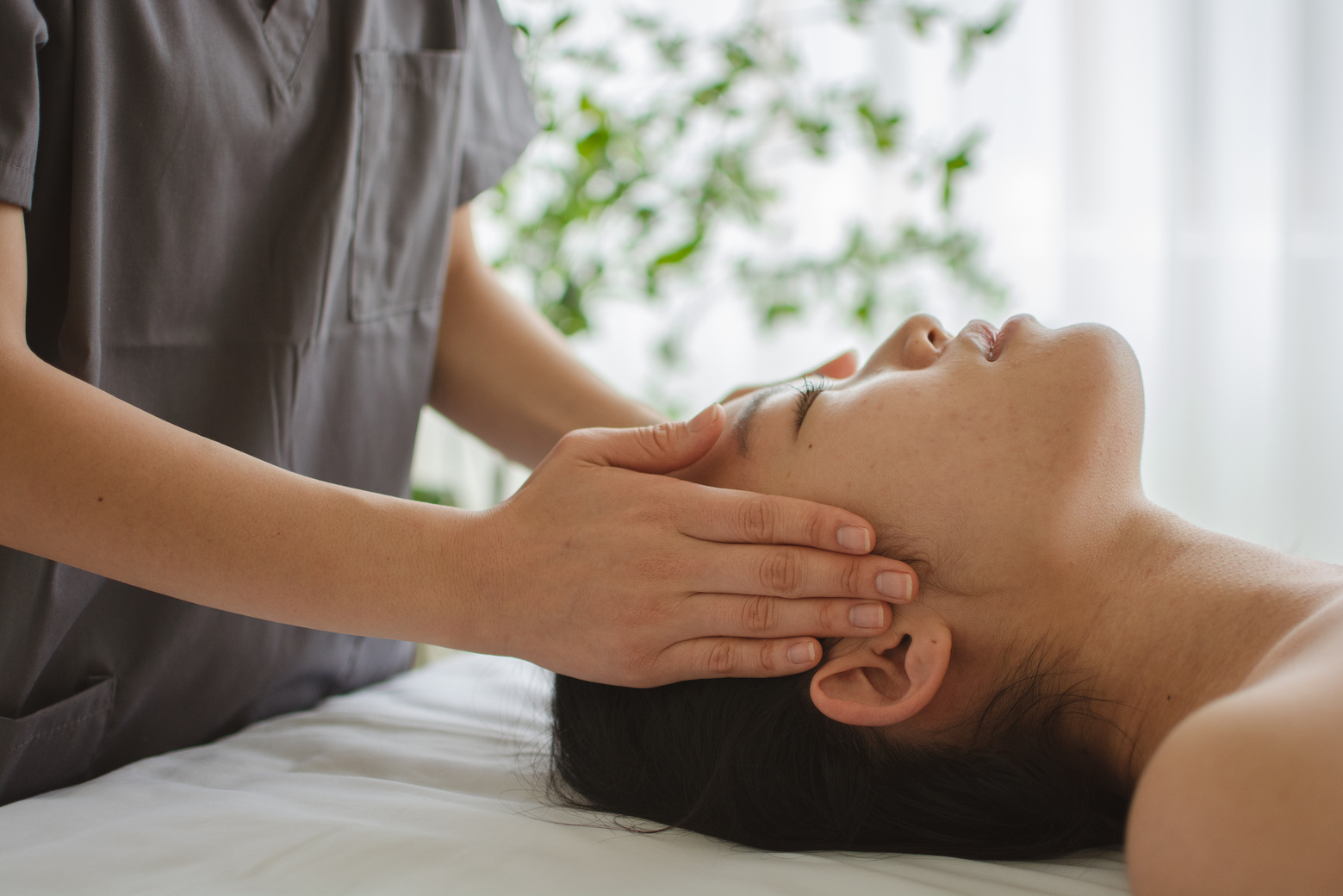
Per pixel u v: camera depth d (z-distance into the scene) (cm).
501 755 89
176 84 81
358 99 94
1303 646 54
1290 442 212
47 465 65
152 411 86
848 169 238
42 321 79
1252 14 209
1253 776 45
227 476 69
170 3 81
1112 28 218
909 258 204
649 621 70
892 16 227
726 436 81
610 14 241
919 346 80
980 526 69
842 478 73
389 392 105
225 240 88
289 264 91
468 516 73
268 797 74
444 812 70
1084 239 223
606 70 189
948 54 228
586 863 63
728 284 248
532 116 122
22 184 69
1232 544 70
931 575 70
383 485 106
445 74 102
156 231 83
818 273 195
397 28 98
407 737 92
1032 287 228
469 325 114
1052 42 223
